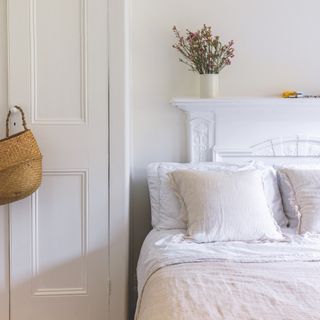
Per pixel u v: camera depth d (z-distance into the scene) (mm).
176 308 1318
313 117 2633
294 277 1556
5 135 2164
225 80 2670
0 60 2145
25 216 2199
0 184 1975
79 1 2146
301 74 2680
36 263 2223
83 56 2164
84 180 2217
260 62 2668
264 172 2395
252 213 2074
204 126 2637
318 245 1933
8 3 2115
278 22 2654
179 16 2631
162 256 1817
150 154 2686
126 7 2227
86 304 2260
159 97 2664
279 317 1236
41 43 2146
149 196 2666
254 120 2631
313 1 2648
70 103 2180
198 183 2170
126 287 2307
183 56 2641
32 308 2230
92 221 2234
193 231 2047
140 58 2643
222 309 1295
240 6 2641
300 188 2260
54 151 2188
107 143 2207
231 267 1663
